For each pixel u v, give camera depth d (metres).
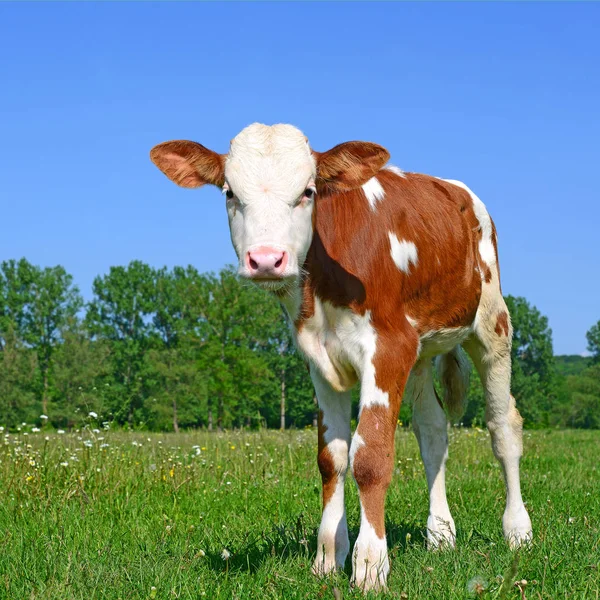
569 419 83.31
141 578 4.25
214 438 12.59
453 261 5.75
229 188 4.66
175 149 4.91
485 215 6.54
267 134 4.75
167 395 60.09
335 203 5.00
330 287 4.79
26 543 5.00
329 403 5.12
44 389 66.62
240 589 4.02
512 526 5.90
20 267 80.06
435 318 5.66
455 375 6.52
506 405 6.35
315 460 9.47
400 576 4.45
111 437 9.74
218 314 56.19
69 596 3.93
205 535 5.53
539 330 85.19
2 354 67.06
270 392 66.31
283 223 4.46
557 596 3.92
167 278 85.94
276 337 66.88
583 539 5.03
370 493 4.57
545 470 10.16
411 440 12.52
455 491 7.80
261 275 4.28
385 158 4.70
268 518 6.31
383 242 5.04
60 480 6.97
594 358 93.50
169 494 7.20
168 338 85.50
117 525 5.80
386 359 4.81
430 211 5.65
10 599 4.02
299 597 3.96
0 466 7.18
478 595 3.68
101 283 85.50
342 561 4.93
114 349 79.44
